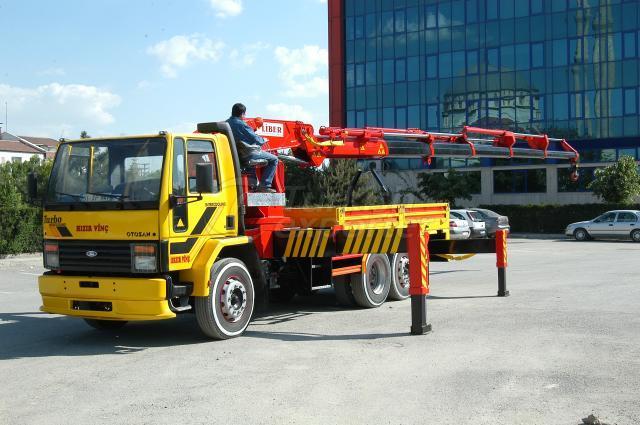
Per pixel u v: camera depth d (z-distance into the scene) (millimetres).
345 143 12047
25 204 26141
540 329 8844
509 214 40906
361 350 7855
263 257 9977
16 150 82875
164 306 8008
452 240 12680
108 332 9641
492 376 6543
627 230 31266
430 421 5262
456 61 49000
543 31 45750
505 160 46938
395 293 12102
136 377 6906
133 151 8258
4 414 5746
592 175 44281
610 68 43469
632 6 42719
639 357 7219
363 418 5371
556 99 45312
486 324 9297
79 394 6320
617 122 43281
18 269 20719
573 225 33219
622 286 13234
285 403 5828
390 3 51594
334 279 11195
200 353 7969
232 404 5848
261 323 9977
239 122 9633
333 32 53938
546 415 5348
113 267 8188
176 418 5512
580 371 6676
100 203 8242
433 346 7957
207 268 8414
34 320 10820
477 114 48219
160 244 7961
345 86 53719
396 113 51438
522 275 16016
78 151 8586
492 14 47562
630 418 5242
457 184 42969
